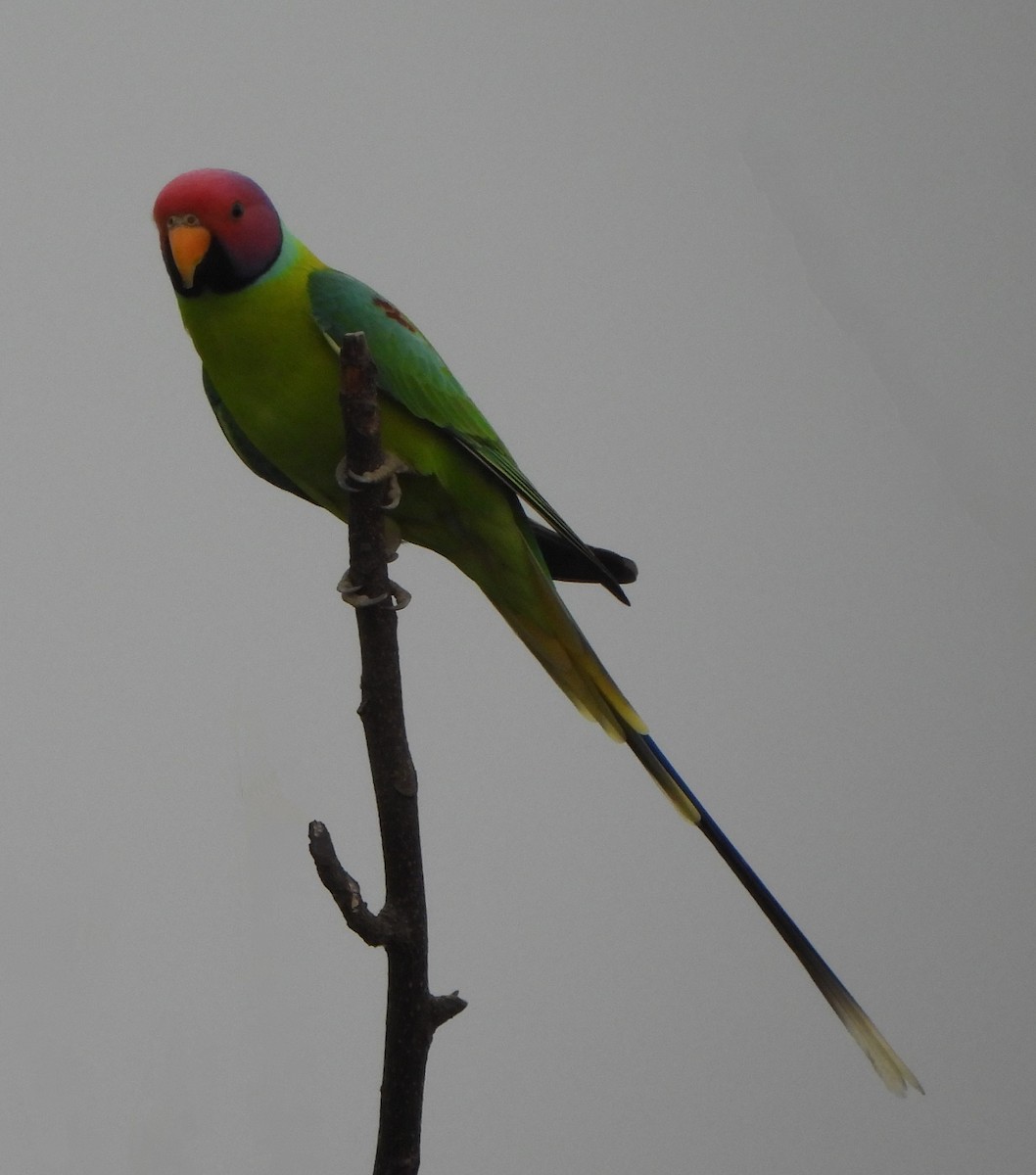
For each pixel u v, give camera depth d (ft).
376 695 14.60
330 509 20.43
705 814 17.57
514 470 19.36
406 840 14.34
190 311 18.57
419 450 18.90
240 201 18.13
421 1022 14.24
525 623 20.27
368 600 14.66
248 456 20.85
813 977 16.07
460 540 19.99
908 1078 15.46
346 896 13.65
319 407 18.66
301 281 18.61
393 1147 14.29
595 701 19.70
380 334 18.56
